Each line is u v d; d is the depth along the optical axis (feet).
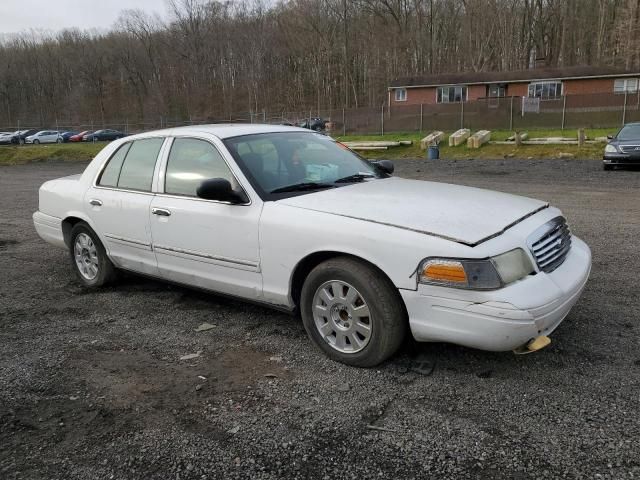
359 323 11.28
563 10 196.03
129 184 15.75
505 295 9.76
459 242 10.08
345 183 13.92
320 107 222.89
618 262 18.63
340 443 8.94
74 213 17.31
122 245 15.88
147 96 276.00
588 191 37.68
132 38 285.02
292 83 237.66
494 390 10.37
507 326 9.66
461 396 10.21
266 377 11.25
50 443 9.24
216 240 13.21
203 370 11.69
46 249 24.03
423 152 80.53
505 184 43.65
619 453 8.39
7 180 62.28
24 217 33.71
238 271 13.06
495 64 201.46
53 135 177.06
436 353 11.93
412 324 10.59
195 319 14.64
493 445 8.72
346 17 216.95
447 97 126.82
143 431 9.50
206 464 8.55
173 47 262.47
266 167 13.44
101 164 16.99
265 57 243.60
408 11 209.46
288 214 12.01
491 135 88.79
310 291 11.89
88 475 8.41
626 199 33.32
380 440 8.98
